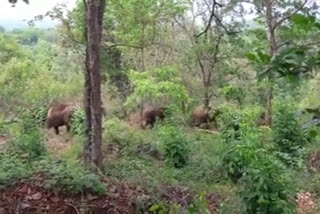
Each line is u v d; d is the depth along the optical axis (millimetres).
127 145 11703
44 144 10984
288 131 11062
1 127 12445
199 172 9695
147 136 13109
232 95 17812
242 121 12352
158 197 7594
